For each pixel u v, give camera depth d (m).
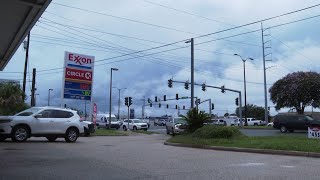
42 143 22.09
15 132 22.09
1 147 18.84
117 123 64.25
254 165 13.52
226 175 11.19
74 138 24.19
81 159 14.55
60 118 23.72
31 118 22.64
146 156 16.11
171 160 14.76
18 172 11.21
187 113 29.67
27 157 14.81
